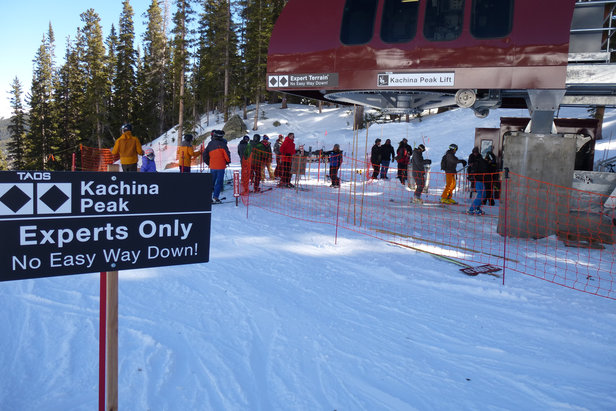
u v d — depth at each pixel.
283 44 9.45
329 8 9.18
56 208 2.24
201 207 2.60
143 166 10.21
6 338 3.66
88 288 4.88
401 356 3.80
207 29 48.50
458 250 7.55
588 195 8.36
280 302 4.84
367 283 5.73
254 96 44.75
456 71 8.27
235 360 3.54
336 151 14.84
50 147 48.34
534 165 8.48
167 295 4.82
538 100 8.19
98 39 48.81
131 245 2.44
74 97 49.75
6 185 2.13
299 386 3.23
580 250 7.82
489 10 8.10
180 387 3.12
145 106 55.16
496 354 3.95
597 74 7.71
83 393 3.00
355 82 8.94
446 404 3.12
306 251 7.10
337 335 4.13
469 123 31.19
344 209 11.12
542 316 4.86
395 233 8.52
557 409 3.11
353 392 3.21
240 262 6.28
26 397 2.92
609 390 3.40
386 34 8.73
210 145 11.02
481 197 10.93
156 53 55.50
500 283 5.91
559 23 7.72
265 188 13.54
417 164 12.31
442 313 4.85
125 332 3.87
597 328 4.58
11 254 2.18
